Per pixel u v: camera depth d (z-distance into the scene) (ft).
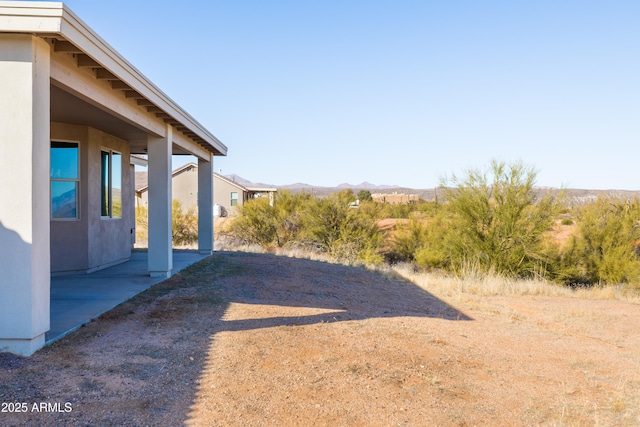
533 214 54.80
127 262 45.06
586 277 57.11
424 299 38.65
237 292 32.01
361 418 14.67
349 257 72.28
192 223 86.43
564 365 22.39
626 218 56.80
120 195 44.50
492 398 17.38
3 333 17.52
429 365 20.58
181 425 13.25
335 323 26.30
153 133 33.47
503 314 34.60
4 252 17.43
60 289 30.30
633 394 18.62
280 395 15.84
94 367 16.99
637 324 33.12
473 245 55.62
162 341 20.43
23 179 17.43
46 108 18.42
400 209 115.03
